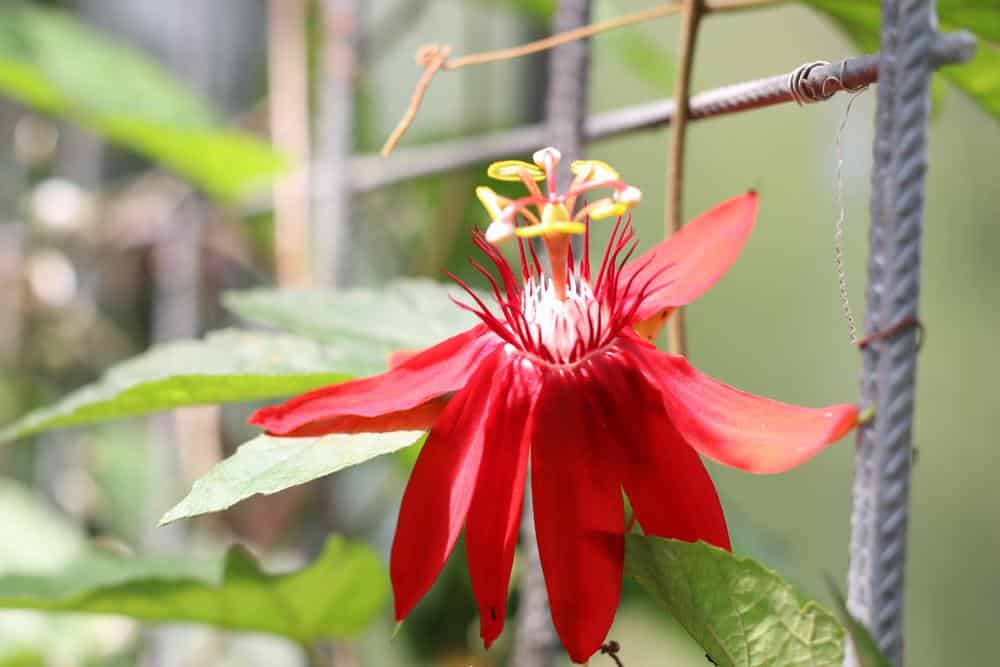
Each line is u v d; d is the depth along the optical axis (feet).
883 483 1.25
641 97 3.22
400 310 1.72
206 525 2.76
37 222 3.15
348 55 2.34
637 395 1.36
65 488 3.23
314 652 1.92
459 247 2.80
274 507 2.71
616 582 1.31
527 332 1.39
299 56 2.61
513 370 1.39
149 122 2.32
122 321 3.36
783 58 2.98
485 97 3.04
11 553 2.93
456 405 1.37
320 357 1.59
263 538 2.73
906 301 1.24
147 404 1.56
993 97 1.67
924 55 1.23
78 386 3.40
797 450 1.26
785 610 1.29
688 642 2.65
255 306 1.71
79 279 3.23
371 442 1.37
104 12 3.32
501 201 1.42
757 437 1.29
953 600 3.07
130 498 3.15
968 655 3.04
